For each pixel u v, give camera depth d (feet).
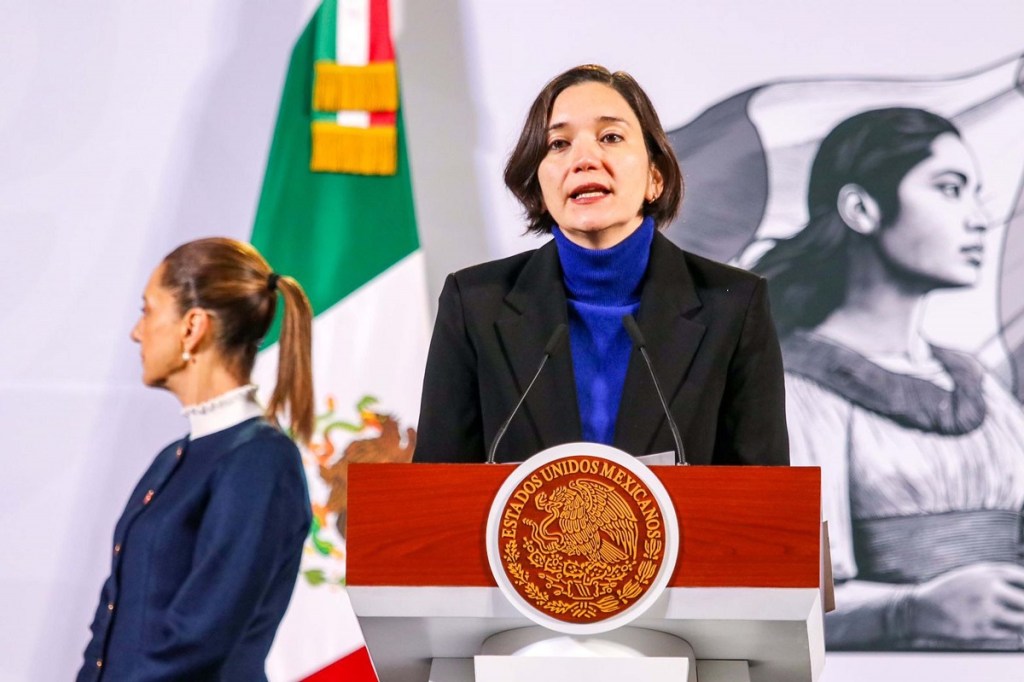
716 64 43.34
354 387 41.63
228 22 44.06
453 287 28.37
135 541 32.14
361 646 40.24
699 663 21.12
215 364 34.60
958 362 41.24
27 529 41.14
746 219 42.42
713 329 26.99
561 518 18.98
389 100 43.01
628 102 28.78
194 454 33.35
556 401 26.53
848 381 41.32
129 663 30.83
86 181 43.19
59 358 42.16
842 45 43.14
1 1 44.04
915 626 40.01
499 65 43.78
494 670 19.06
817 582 18.60
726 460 27.27
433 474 19.39
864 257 41.96
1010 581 40.06
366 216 42.68
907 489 40.68
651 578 18.70
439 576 19.15
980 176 42.14
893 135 42.50
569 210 27.84
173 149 43.39
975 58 42.78
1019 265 41.63
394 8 44.09
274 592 32.91
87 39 43.91
